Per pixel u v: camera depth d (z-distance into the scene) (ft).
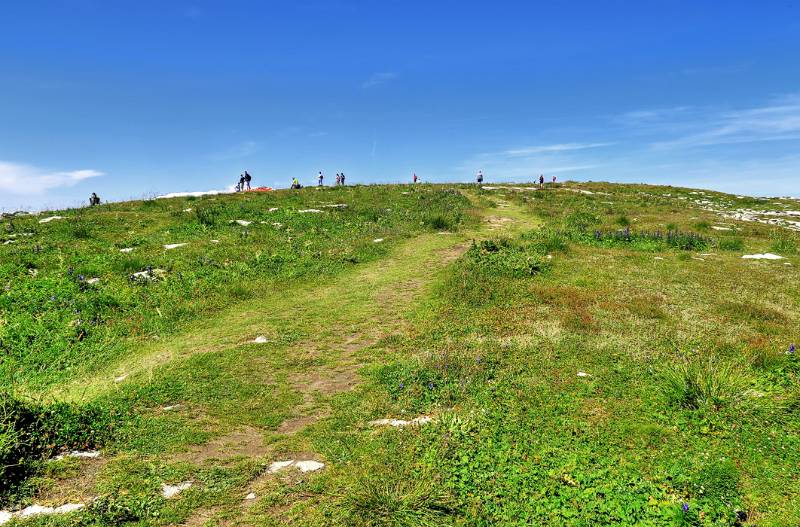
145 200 120.67
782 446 23.52
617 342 37.29
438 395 30.17
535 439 24.84
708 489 20.44
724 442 24.13
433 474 21.68
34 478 21.50
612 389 29.99
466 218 102.01
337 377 34.06
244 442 25.72
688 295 48.39
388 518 18.86
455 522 19.06
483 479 21.49
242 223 89.61
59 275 56.29
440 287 54.54
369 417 28.09
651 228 92.32
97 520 18.81
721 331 38.99
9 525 18.31
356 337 42.16
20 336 41.09
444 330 42.34
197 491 21.09
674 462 22.65
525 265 59.47
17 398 26.66
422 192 139.74
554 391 30.04
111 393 31.94
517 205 128.26
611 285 52.34
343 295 55.06
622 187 187.73
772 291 49.11
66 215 96.17
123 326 45.27
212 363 36.81
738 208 143.33
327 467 23.09
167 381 33.50
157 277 58.08
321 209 106.01
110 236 78.79
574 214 107.55
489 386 31.01
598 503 19.70
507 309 46.68
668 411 27.17
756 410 26.50
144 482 21.63
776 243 75.25
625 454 23.41
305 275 62.90
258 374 34.73
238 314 49.57
